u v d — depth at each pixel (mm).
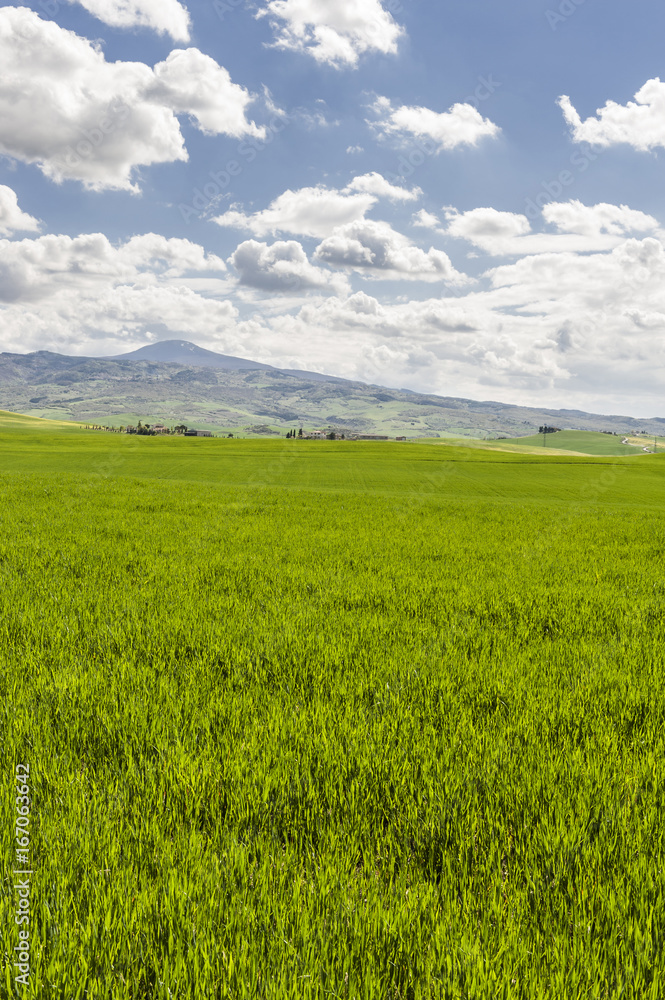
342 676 6309
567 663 7020
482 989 2402
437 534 20969
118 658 6684
